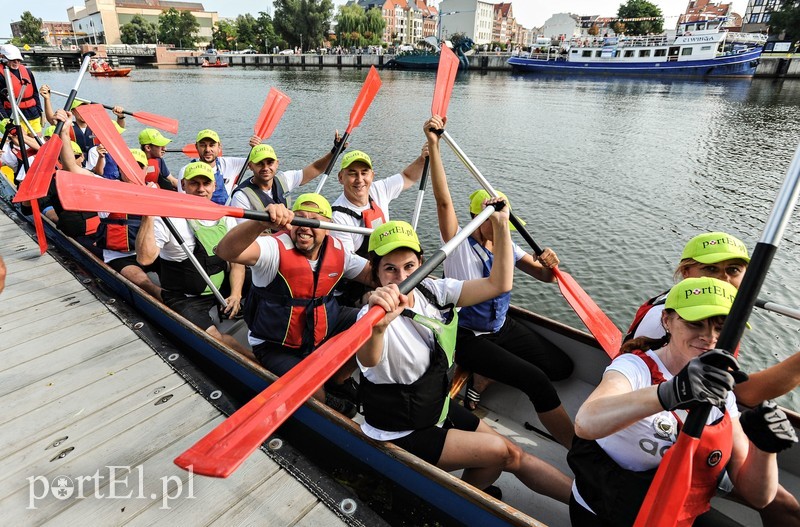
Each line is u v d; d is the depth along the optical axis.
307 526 2.11
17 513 2.16
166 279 3.64
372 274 2.26
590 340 3.00
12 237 5.34
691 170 11.99
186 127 16.88
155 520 2.13
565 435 2.63
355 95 26.42
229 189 5.46
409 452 2.13
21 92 7.70
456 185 11.02
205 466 1.35
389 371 2.05
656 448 1.66
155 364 3.20
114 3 85.94
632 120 18.52
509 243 2.21
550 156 13.43
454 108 21.70
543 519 2.29
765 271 1.22
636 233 8.51
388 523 2.18
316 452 2.64
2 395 2.90
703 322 1.56
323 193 10.62
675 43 36.38
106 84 30.95
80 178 1.93
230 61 61.03
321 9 68.19
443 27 76.25
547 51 46.88
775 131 16.16
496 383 3.13
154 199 2.09
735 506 2.25
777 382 1.75
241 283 3.78
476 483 2.22
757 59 34.69
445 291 2.23
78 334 3.51
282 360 2.79
